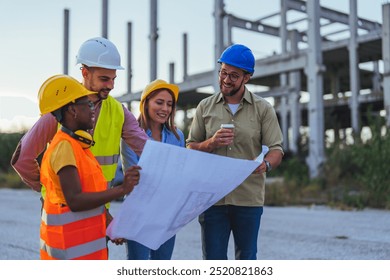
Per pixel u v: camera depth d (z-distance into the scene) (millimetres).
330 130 25766
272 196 13398
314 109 15758
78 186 2416
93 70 2998
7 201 15047
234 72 3418
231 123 3564
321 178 14984
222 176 2582
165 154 2428
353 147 13594
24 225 9320
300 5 23578
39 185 3033
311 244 6945
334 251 6430
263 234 7879
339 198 13016
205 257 3568
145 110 3855
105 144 3133
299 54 16250
